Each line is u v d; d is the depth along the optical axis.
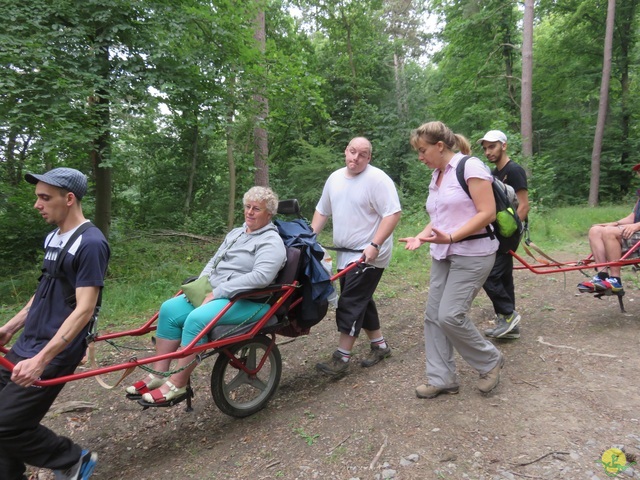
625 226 4.24
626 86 17.62
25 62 6.05
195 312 2.71
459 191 2.78
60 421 3.13
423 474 2.28
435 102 18.98
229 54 8.33
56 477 2.34
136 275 7.06
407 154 16.91
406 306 5.45
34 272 7.29
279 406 3.20
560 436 2.52
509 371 3.44
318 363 3.59
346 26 17.75
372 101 18.64
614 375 3.26
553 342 3.98
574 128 18.56
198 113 8.06
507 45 15.83
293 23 17.33
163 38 7.01
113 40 6.87
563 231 10.05
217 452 2.68
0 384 2.19
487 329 4.35
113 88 6.62
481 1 16.02
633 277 6.03
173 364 3.94
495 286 3.93
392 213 3.29
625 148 17.47
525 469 2.26
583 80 17.78
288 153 17.09
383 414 2.90
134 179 14.21
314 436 2.71
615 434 2.51
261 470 2.44
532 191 11.75
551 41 18.52
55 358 2.12
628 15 16.62
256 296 2.84
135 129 8.73
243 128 12.10
